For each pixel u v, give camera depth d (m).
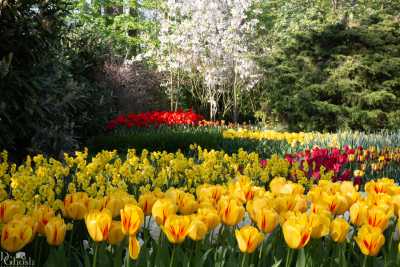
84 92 12.77
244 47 20.69
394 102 16.27
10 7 7.39
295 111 16.91
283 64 17.59
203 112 22.23
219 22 21.03
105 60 15.88
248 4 20.67
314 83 16.73
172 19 24.16
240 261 2.30
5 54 7.66
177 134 11.73
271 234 2.45
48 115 8.37
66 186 4.66
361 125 16.30
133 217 1.89
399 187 2.95
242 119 23.16
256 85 22.44
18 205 2.27
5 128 7.25
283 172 5.96
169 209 2.10
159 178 4.66
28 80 7.48
